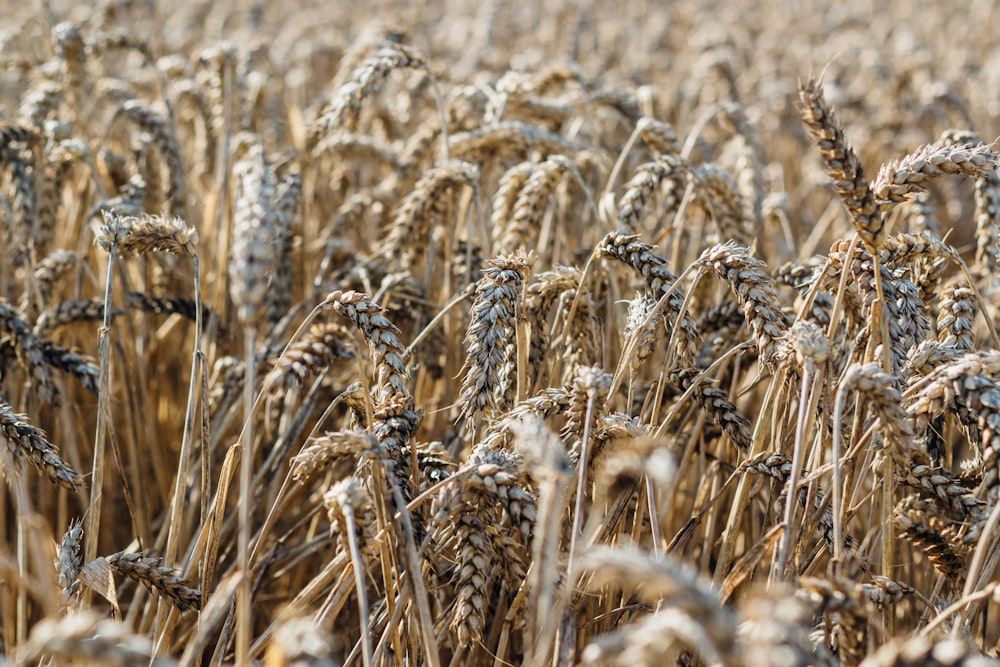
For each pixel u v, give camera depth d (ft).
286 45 37.22
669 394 12.35
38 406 13.51
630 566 5.45
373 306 9.35
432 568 9.89
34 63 22.68
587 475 9.47
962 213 23.61
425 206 14.32
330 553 13.33
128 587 14.01
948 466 10.49
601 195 18.26
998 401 7.94
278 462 12.90
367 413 9.17
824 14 53.93
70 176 17.26
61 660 7.11
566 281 11.37
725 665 6.09
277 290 15.88
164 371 16.98
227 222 16.30
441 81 23.18
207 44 32.99
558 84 20.63
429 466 10.06
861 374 7.87
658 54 40.06
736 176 21.56
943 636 8.54
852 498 9.61
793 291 17.15
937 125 30.01
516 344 10.64
